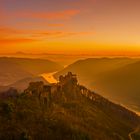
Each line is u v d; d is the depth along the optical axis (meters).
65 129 92.31
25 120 91.00
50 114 109.62
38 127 87.56
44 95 131.12
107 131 124.44
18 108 101.69
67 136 88.00
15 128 81.56
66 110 129.50
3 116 89.62
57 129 90.75
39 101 121.75
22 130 80.62
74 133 92.06
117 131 135.00
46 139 81.62
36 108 111.00
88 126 115.31
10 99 111.56
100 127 125.19
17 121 88.25
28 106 109.44
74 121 112.44
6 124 83.75
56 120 100.06
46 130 87.00
